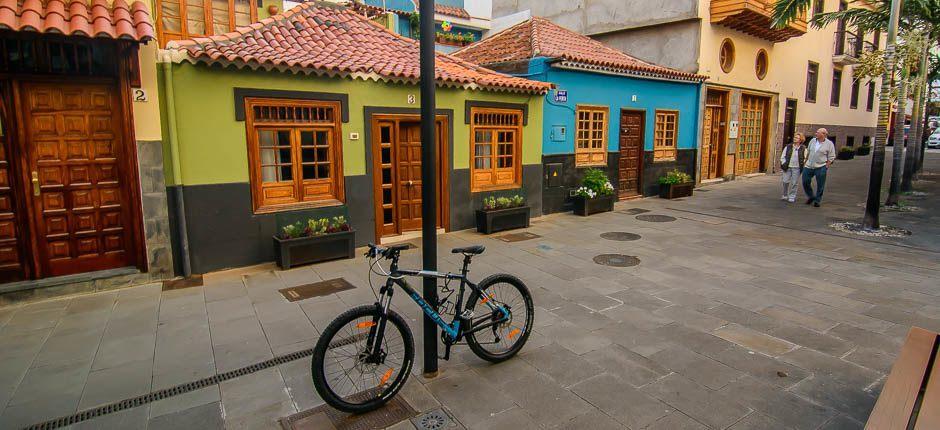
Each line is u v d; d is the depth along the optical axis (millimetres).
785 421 3334
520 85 9320
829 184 15453
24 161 5516
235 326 4957
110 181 6008
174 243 6395
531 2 17938
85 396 3721
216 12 8742
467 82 8633
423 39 3545
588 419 3377
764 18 14117
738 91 15758
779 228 9398
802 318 5059
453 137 8867
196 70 6332
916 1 11023
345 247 7262
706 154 15273
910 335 3117
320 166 7586
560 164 10867
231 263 6840
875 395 3639
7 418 3443
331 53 7844
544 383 3848
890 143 32750
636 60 13141
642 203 12289
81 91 5758
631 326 4895
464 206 9219
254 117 6852
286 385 3861
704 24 13766
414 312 5293
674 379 3885
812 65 19453
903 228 9328
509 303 4293
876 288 5953
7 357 4320
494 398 3646
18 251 5629
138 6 5746
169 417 3449
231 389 3807
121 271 6090
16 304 5520
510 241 8477
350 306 5473
